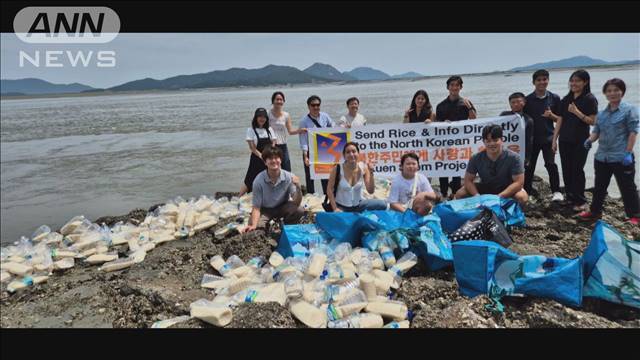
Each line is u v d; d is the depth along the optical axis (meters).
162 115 46.22
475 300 3.81
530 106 7.22
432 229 4.74
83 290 5.02
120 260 6.00
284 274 4.35
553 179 7.26
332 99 54.88
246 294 4.17
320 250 4.84
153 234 6.80
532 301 3.73
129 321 4.26
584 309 3.78
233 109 51.81
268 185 6.05
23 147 22.72
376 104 38.94
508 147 7.32
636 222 5.96
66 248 6.64
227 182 12.70
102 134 27.98
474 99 34.88
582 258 3.99
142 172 14.62
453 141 7.80
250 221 6.00
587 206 6.79
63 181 13.73
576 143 6.58
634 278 3.66
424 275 4.65
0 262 6.40
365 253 4.75
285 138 8.46
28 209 10.78
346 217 5.13
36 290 5.44
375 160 8.14
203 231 6.96
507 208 5.76
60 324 4.32
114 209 10.56
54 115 55.31
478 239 4.79
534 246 5.42
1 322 4.50
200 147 19.66
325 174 8.27
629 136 5.67
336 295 4.05
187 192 11.78
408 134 7.95
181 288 4.87
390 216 5.23
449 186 8.70
